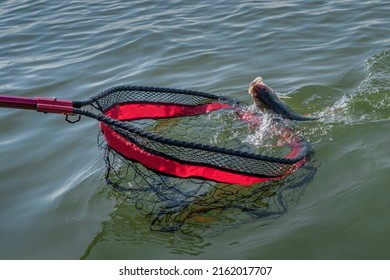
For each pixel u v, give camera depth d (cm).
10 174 626
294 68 847
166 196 548
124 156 509
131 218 527
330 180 552
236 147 633
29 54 1012
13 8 1337
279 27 1012
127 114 626
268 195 539
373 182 540
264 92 667
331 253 461
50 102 492
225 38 986
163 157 497
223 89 795
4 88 854
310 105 732
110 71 894
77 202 561
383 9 1055
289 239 480
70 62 946
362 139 620
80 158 643
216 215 520
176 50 950
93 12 1233
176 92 643
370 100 715
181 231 505
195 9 1166
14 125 736
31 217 548
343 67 834
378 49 883
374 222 489
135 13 1187
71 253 493
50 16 1238
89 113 497
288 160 533
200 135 661
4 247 507
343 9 1073
